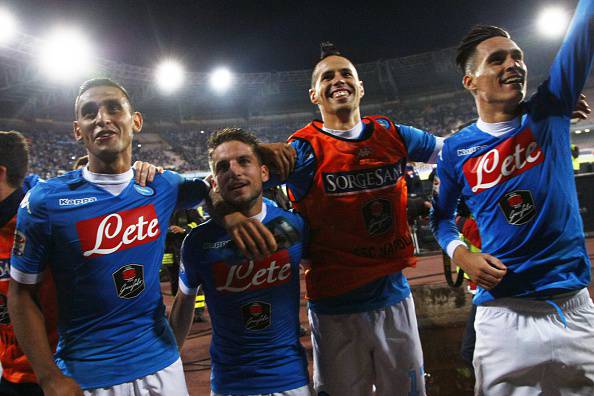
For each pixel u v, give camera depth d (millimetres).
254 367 2236
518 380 2068
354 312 2443
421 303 5344
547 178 2016
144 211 2115
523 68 2082
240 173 2195
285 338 2287
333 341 2480
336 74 2588
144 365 2008
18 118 30047
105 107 2045
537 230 2021
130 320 2027
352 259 2449
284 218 2412
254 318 2266
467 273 2125
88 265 1973
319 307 2521
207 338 5098
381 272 2445
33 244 1932
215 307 2328
